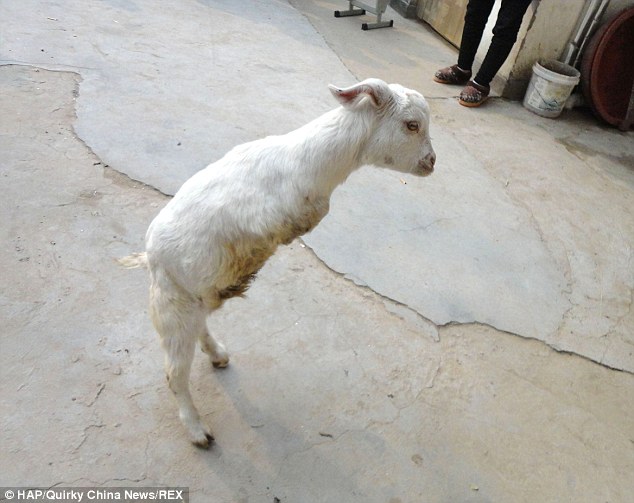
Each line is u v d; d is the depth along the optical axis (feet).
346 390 8.01
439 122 15.60
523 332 9.49
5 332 7.70
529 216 12.41
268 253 6.11
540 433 7.98
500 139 15.39
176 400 6.73
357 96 5.68
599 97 16.98
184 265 5.69
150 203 10.48
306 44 19.03
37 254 8.93
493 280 10.43
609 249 11.91
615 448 7.97
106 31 16.67
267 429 7.33
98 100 13.10
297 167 5.66
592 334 9.75
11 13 16.25
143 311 8.50
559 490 7.29
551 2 15.94
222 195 5.64
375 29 22.13
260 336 8.52
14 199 9.78
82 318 8.16
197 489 6.54
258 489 6.66
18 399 6.98
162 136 12.35
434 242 11.04
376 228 11.07
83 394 7.23
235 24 19.49
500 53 15.76
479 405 8.20
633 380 9.11
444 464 7.32
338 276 9.81
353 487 6.87
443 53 20.99
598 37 16.33
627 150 16.26
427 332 9.14
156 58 15.72
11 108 12.04
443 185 12.85
